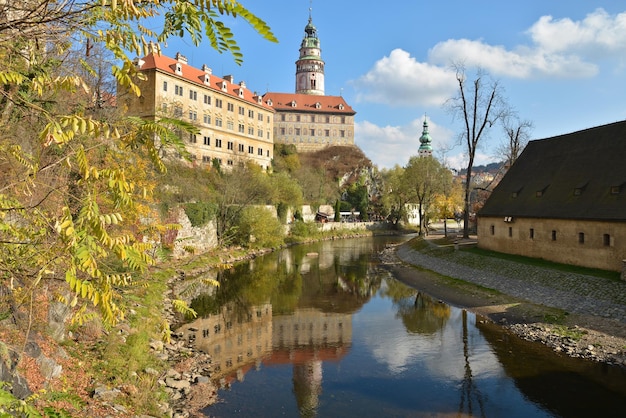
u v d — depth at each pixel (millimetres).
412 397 15164
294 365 17969
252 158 82875
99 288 3482
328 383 16297
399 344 20594
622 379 15844
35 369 10359
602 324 20391
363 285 34938
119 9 3389
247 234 53344
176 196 41062
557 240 31094
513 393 15188
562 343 19453
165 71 60906
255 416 13688
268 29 3287
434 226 98688
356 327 23453
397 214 98812
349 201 103750
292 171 97125
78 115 3533
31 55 4023
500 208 38500
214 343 20297
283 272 40531
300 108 120312
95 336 15516
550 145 38812
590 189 29938
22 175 4629
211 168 66125
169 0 3506
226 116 75438
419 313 26203
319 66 133750
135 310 19938
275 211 65312
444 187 68938
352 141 123500
